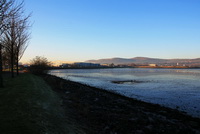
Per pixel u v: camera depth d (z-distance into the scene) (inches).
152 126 317.4
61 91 739.4
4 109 311.9
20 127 232.7
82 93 719.7
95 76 2182.6
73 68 6456.7
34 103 379.2
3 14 412.2
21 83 736.3
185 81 1466.5
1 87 597.3
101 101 561.0
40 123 259.9
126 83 1310.3
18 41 1046.4
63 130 259.3
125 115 386.0
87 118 341.7
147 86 1114.1
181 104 596.7
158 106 540.4
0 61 602.5
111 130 286.5
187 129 319.3
